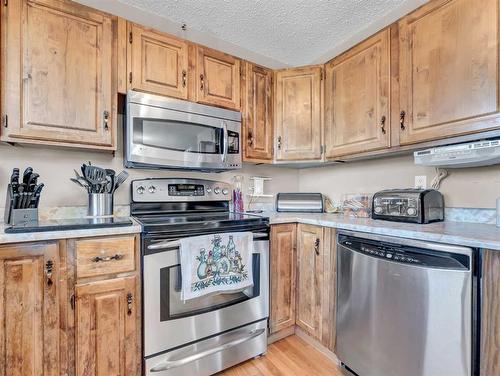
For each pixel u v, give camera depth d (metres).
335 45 2.37
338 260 1.59
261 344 1.73
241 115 2.05
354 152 1.84
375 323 1.35
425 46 1.43
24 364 1.12
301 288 1.88
